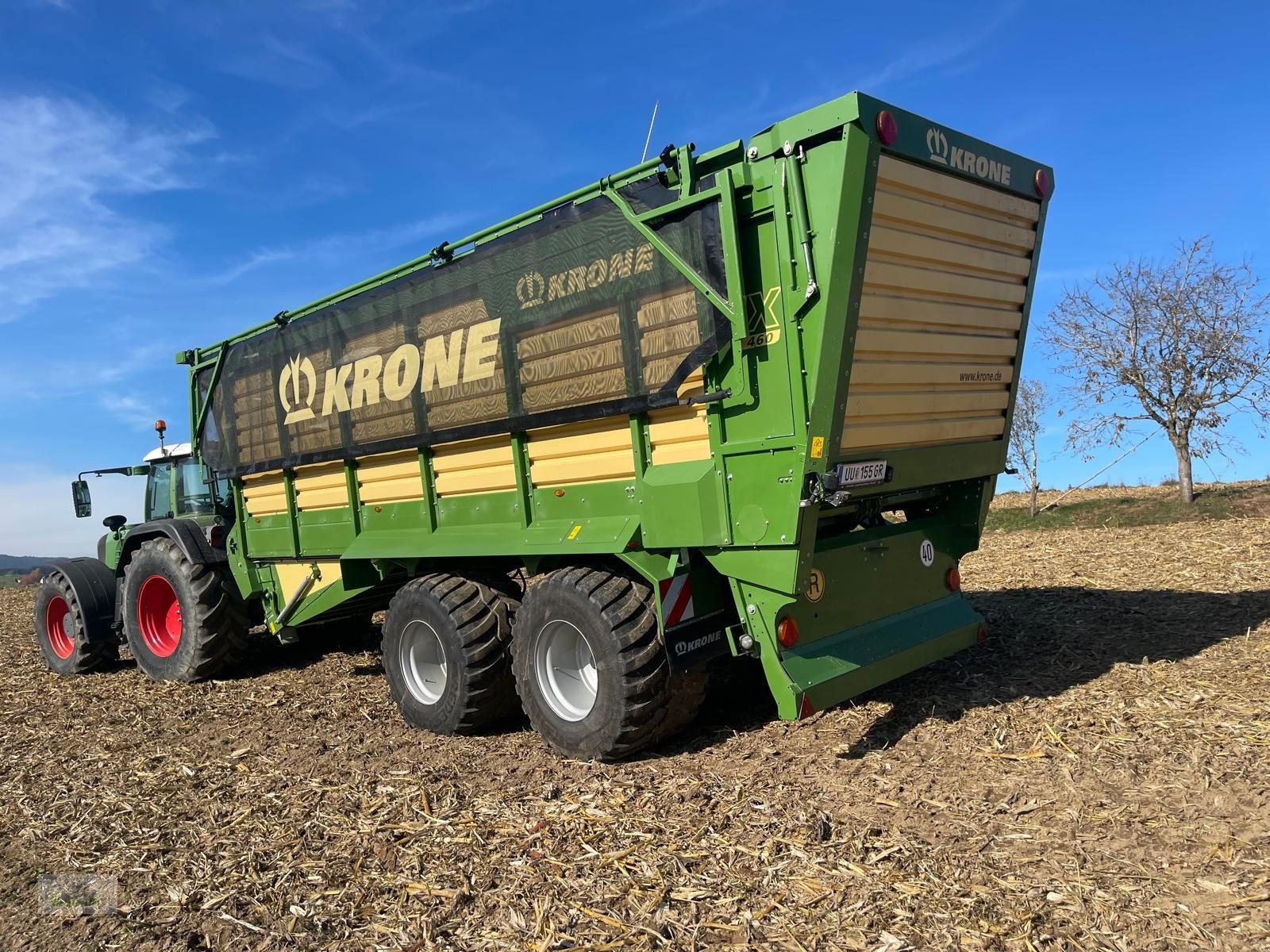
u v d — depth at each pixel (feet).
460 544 16.61
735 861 10.04
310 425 20.03
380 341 17.98
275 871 10.94
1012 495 67.36
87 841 12.39
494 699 16.15
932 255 13.46
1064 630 19.39
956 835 10.27
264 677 23.72
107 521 26.45
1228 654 16.37
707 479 13.00
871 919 8.59
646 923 8.93
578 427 14.74
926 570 15.99
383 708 19.15
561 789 12.91
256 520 22.66
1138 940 7.95
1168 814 10.34
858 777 12.30
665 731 14.07
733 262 12.12
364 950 8.96
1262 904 8.36
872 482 13.24
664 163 13.04
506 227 15.52
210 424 23.65
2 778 15.74
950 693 15.69
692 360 12.69
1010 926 8.29
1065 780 11.55
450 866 10.64
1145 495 53.47
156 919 9.93
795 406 11.95
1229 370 46.50
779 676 12.80
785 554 12.41
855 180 11.57
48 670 27.68
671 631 13.38
